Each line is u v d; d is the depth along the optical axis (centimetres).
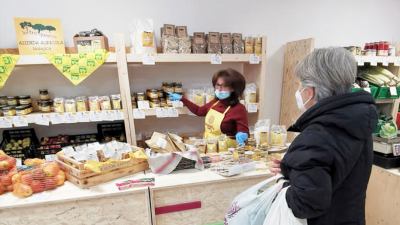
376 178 190
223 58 230
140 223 140
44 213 128
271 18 284
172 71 274
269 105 308
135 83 267
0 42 229
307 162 81
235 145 187
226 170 150
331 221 90
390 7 318
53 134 260
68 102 217
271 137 181
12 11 227
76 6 238
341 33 309
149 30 221
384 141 183
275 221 98
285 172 99
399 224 176
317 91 89
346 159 81
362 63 260
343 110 81
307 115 89
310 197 79
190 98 251
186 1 259
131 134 226
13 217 125
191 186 143
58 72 249
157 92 238
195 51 229
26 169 141
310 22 296
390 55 274
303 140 85
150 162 151
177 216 146
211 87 274
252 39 241
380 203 189
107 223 136
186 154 152
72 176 140
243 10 275
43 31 208
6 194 132
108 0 243
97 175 139
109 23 247
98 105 220
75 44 211
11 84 242
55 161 151
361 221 92
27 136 245
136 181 140
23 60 195
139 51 220
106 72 259
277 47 293
